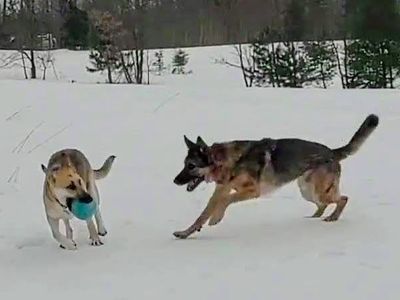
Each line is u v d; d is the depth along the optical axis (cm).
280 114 1012
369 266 340
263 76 2550
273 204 500
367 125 453
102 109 1038
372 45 2369
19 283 337
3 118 935
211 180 430
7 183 589
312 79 2512
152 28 3155
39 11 3105
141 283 328
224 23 3155
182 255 375
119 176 615
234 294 308
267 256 367
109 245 404
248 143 436
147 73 2791
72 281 336
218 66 3041
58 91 1182
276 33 2656
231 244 395
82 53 3353
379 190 528
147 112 1021
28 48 2922
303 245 386
